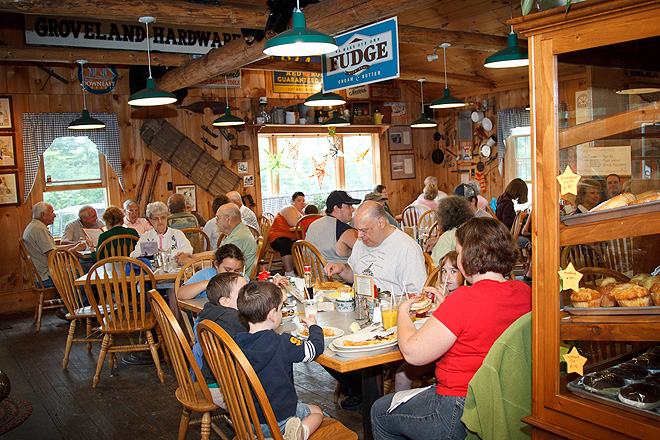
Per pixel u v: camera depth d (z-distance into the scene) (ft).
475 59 25.22
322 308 8.65
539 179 4.73
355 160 29.66
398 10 11.78
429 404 6.00
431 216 22.02
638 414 4.25
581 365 4.66
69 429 9.77
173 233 15.15
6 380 8.18
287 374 6.35
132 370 12.80
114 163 21.83
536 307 4.85
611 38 4.23
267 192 26.99
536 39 4.65
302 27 8.91
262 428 6.33
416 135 31.30
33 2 12.30
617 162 4.66
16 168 19.86
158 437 9.32
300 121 26.22
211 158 24.39
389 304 7.68
